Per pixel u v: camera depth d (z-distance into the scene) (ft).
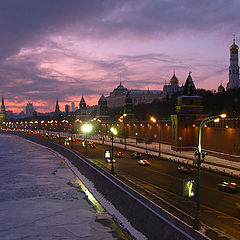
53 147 381.40
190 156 210.79
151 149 269.23
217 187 117.70
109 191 127.85
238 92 484.33
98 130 547.90
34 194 146.51
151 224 80.59
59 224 102.94
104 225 99.66
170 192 108.47
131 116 450.30
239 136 181.16
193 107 251.39
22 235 94.17
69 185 167.12
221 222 74.90
